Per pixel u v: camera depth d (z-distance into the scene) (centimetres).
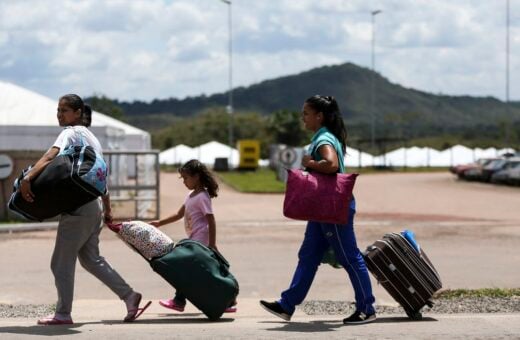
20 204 1412
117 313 1781
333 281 2531
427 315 1686
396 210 5712
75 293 2323
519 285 2422
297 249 3403
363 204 6338
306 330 1446
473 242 3666
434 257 3123
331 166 1452
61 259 1493
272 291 2383
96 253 1541
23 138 5875
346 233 1493
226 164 12875
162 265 1548
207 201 1669
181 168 1683
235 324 1544
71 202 1420
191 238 1678
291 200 1452
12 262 2980
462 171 10788
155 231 1562
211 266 1564
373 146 16750
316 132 1506
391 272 1577
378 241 1606
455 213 5453
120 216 4759
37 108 6134
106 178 1464
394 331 1424
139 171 5453
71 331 1430
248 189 7812
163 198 6825
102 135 5753
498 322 1524
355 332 1416
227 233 4034
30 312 1911
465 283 2469
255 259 3094
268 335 1384
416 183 10012
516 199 7006
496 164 10188
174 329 1458
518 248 3428
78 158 1420
